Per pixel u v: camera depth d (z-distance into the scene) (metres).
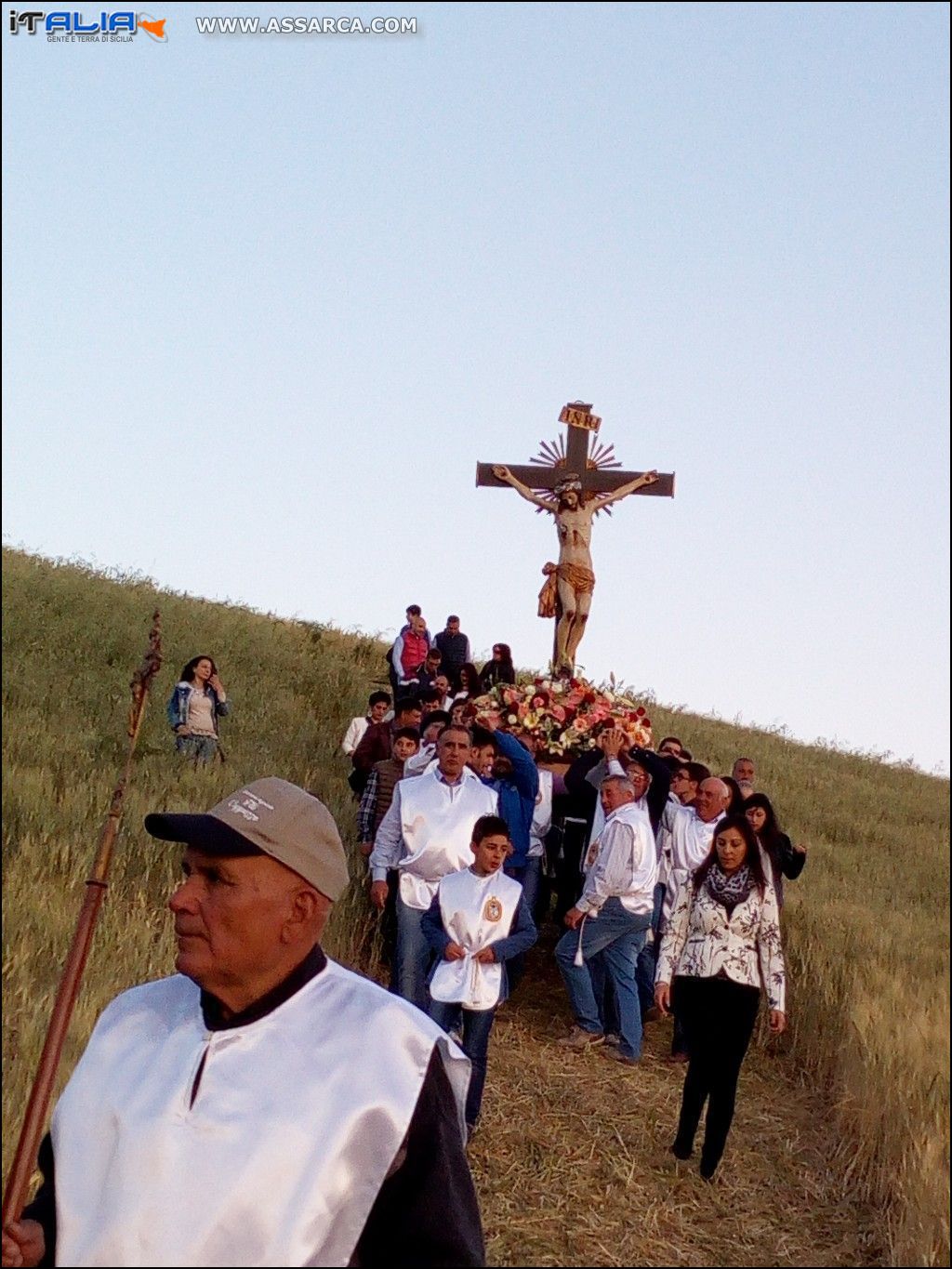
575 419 12.84
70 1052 4.91
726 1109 5.74
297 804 2.59
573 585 12.58
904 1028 4.91
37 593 17.47
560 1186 5.62
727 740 22.75
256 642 19.84
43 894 6.74
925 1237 4.46
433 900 6.47
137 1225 2.22
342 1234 2.29
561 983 9.22
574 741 9.78
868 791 12.12
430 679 15.20
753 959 5.88
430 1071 2.49
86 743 11.10
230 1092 2.36
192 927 2.50
